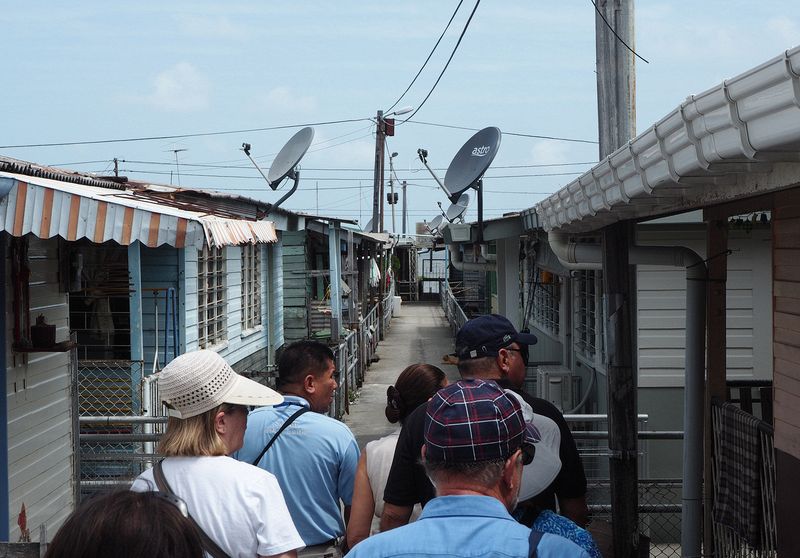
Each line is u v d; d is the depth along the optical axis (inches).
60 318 268.4
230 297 530.3
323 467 147.5
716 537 217.5
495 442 79.8
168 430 107.9
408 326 1291.8
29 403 245.6
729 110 94.6
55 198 183.6
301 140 533.6
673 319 325.7
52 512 260.5
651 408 326.0
